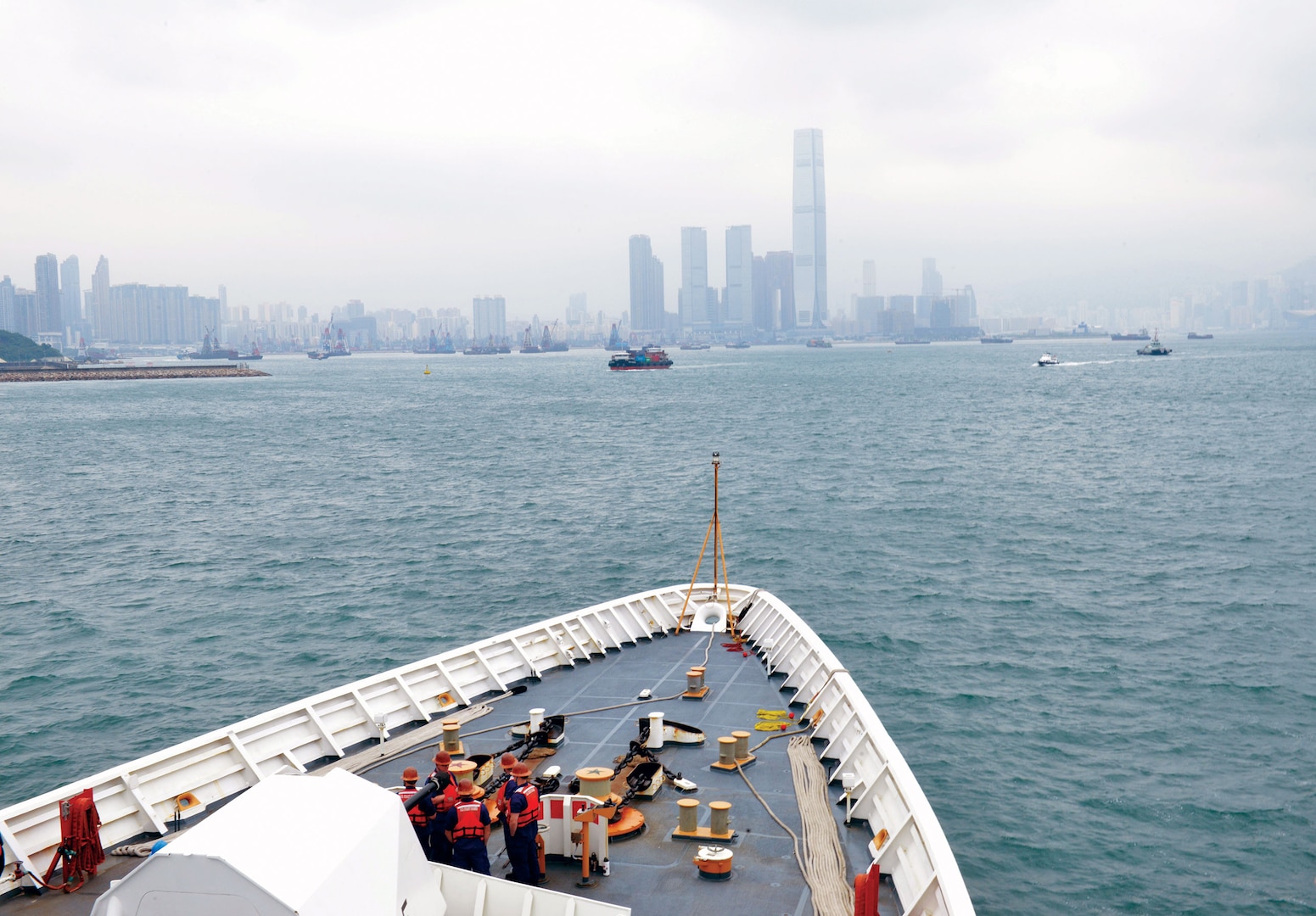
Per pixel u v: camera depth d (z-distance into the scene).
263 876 9.66
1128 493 78.31
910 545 60.69
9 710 35.78
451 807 14.30
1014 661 38.47
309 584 53.38
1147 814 26.23
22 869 14.48
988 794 27.47
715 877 14.88
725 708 21.84
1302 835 25.00
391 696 21.33
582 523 69.62
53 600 50.97
